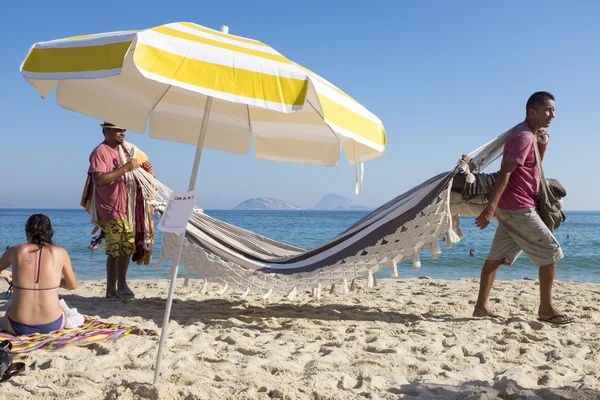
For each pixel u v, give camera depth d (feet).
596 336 15.65
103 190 19.35
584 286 28.17
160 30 9.91
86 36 10.12
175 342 13.75
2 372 10.73
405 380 11.49
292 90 9.33
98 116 14.83
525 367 12.26
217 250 18.45
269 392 10.34
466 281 30.76
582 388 10.68
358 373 11.78
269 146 16.98
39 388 10.16
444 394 10.49
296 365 12.16
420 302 21.59
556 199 16.89
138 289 25.40
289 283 17.29
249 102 8.92
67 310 14.82
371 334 15.61
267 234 127.13
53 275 14.17
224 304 20.58
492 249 17.92
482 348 14.05
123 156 19.70
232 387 10.47
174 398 9.81
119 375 11.03
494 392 10.37
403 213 16.49
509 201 16.63
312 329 15.99
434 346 14.07
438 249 16.14
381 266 16.56
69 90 14.12
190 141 16.88
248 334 15.25
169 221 10.09
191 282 29.32
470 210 17.37
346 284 16.83
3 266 14.06
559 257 16.81
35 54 9.82
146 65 8.50
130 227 19.88
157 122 16.43
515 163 15.99
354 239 17.10
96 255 56.65
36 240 14.24
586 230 148.46
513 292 25.02
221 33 11.41
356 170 14.47
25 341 13.25
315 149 16.52
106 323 15.07
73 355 12.62
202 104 16.47
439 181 16.19
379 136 12.09
